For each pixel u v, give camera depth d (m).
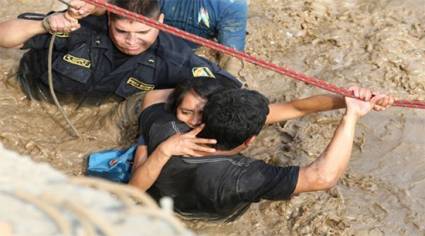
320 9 6.86
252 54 6.39
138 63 5.27
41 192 2.37
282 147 5.43
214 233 4.83
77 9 4.87
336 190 5.07
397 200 5.05
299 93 5.95
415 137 5.56
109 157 5.07
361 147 5.46
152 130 4.77
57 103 5.32
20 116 5.56
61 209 2.29
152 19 4.82
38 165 2.58
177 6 5.80
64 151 5.32
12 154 2.62
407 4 6.88
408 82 6.06
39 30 5.06
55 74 5.34
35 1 6.69
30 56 5.50
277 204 4.99
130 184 4.61
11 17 6.53
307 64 6.30
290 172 4.51
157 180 4.60
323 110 5.04
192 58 5.32
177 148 4.48
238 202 4.55
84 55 5.25
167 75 5.28
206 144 4.53
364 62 6.28
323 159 4.52
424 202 5.05
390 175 5.24
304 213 4.93
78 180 2.43
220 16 5.80
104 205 2.34
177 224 2.29
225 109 4.43
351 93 4.67
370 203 5.02
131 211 2.30
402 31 6.56
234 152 4.57
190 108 4.68
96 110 5.62
